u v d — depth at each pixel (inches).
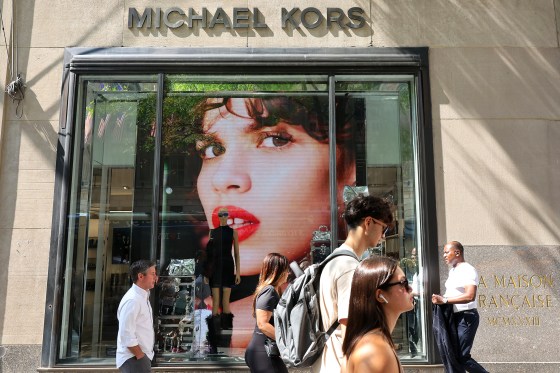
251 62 301.0
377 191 299.1
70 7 311.1
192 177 301.7
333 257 122.2
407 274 290.4
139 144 302.8
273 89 309.3
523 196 292.5
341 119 305.0
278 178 303.4
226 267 294.2
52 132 297.3
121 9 311.4
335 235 295.1
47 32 307.9
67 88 300.5
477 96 301.6
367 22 310.5
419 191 292.8
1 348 272.2
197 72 304.0
